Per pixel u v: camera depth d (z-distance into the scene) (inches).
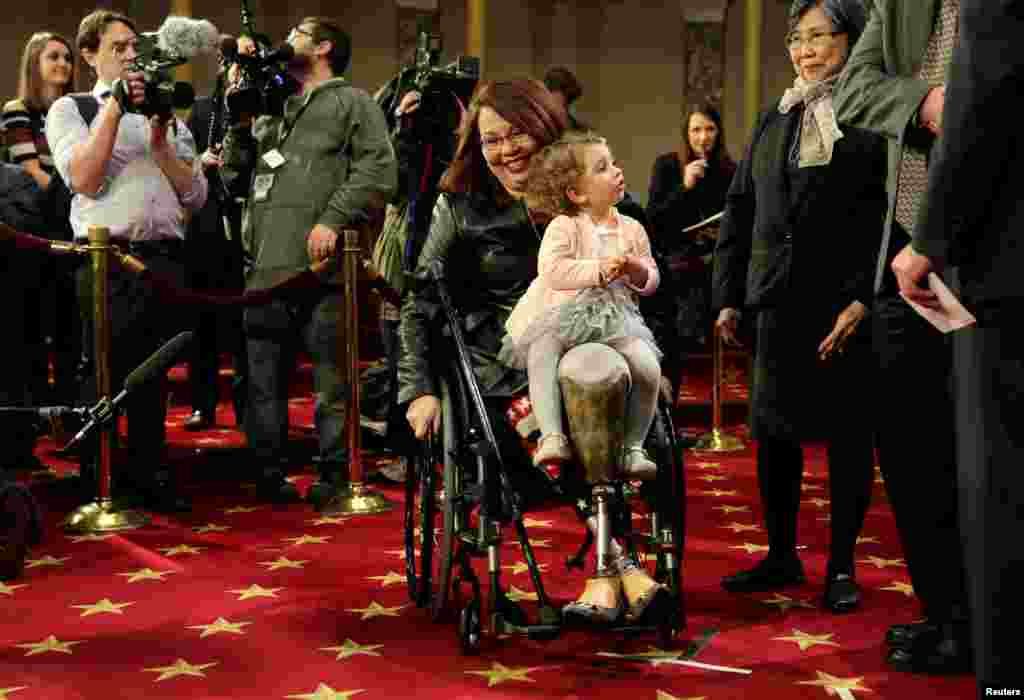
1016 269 74.6
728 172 294.0
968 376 79.7
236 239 269.6
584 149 125.6
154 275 200.2
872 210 149.3
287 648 134.4
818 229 149.4
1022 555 77.4
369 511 210.4
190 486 237.3
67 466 255.1
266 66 216.7
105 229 198.7
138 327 205.6
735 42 605.6
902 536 127.6
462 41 592.4
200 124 277.9
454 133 213.8
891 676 123.7
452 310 133.5
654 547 129.6
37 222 239.1
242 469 255.3
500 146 136.6
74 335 267.3
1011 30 72.2
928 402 123.0
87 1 544.1
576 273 122.4
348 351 213.0
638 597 121.3
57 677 124.4
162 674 125.4
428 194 212.7
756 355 156.2
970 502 80.0
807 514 210.1
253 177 223.9
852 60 121.3
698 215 290.2
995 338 77.3
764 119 158.6
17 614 147.9
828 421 149.2
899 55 116.7
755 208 157.3
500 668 126.9
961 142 73.9
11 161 256.1
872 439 149.9
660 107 609.6
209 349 305.3
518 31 601.6
